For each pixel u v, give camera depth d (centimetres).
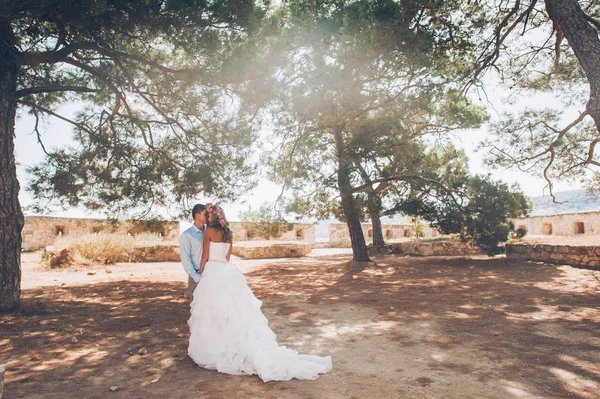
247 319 407
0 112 650
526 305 686
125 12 648
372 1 760
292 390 334
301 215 1530
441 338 491
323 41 763
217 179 980
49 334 530
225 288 419
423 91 1021
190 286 474
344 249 2561
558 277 1003
